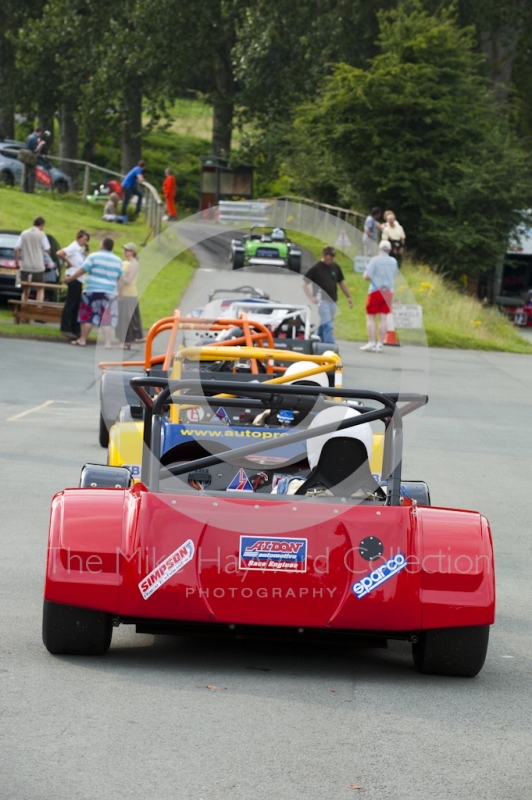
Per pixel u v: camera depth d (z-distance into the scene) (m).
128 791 5.41
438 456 18.25
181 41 71.31
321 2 68.38
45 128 85.12
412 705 7.05
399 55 56.84
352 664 8.04
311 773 5.77
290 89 69.75
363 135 56.00
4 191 57.47
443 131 54.91
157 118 76.44
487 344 40.91
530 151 76.25
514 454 18.98
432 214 56.09
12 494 13.29
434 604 7.35
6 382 23.50
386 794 5.55
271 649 8.36
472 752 6.23
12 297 35.31
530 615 9.52
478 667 7.61
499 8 68.31
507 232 56.28
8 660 7.46
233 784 5.57
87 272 28.84
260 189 73.44
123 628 8.78
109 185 59.81
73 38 73.38
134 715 6.52
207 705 6.80
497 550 11.97
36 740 6.02
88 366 26.75
